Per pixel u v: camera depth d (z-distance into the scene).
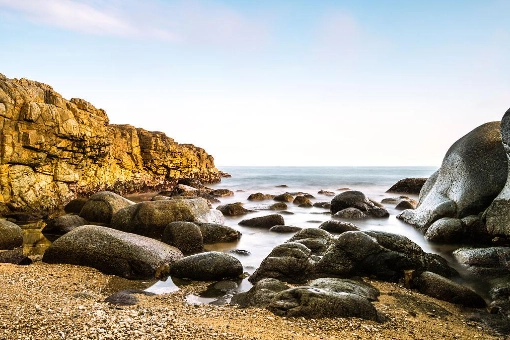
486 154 19.92
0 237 15.86
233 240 19.47
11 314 7.46
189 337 6.95
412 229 22.88
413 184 47.84
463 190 19.92
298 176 95.94
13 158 25.20
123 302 9.58
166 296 10.98
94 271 13.02
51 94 30.27
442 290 11.31
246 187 59.84
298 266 12.73
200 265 12.91
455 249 17.47
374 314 9.14
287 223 24.95
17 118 26.00
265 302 9.72
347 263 13.01
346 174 112.25
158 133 57.09
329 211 30.86
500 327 9.25
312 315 8.88
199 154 72.25
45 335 6.45
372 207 28.80
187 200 21.20
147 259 13.19
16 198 25.23
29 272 12.18
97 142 33.16
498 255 14.24
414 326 8.95
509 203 14.83
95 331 6.77
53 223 19.88
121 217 19.86
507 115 15.45
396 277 12.94
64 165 29.77
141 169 48.56
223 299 10.95
